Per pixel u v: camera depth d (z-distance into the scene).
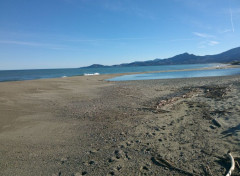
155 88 15.60
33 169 3.49
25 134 5.35
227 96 9.95
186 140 4.55
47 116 7.31
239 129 4.95
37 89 15.66
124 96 11.98
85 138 5.00
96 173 3.29
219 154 3.76
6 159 3.88
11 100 10.61
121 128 5.70
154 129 5.48
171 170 3.29
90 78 31.03
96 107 8.88
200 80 20.83
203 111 7.25
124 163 3.60
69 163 3.68
